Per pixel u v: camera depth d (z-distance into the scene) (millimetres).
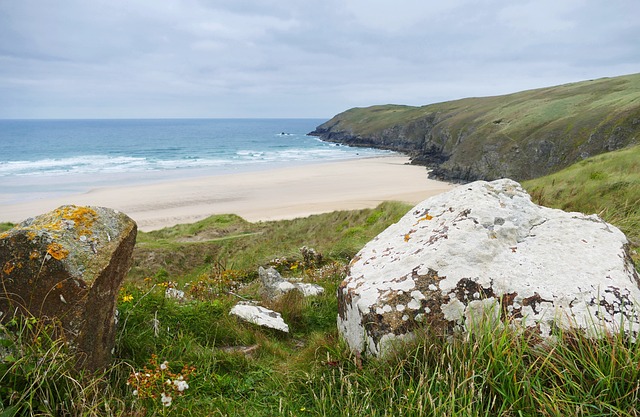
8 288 3008
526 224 4285
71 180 59938
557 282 3547
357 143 140625
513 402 2746
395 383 3176
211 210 42500
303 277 9188
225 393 3393
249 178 62969
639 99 62031
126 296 4516
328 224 20578
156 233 29141
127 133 198250
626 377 2799
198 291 7930
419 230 4512
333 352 3812
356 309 3830
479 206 4328
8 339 2844
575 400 2738
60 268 3041
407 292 3631
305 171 71875
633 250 6137
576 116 68688
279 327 5129
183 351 3893
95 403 2762
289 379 3547
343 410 2996
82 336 3068
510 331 3189
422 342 3334
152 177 63688
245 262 14648
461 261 3768
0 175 64250
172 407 2939
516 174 67625
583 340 3070
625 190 10688
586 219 4363
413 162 89188
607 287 3453
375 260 4445
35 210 41688
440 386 2947
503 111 96688
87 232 3334
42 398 2715
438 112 129875
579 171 16672
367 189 55219
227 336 4602
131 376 3094
